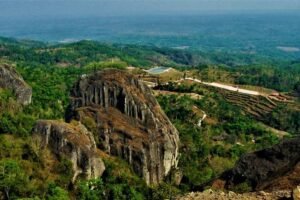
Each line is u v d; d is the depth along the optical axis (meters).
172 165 114.69
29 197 79.25
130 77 123.94
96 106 119.06
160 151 112.00
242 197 39.97
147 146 110.00
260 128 195.38
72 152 94.38
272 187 60.19
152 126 114.38
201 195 40.94
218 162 127.50
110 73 123.94
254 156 77.12
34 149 94.38
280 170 69.44
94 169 95.75
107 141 110.44
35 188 83.06
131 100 116.94
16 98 146.25
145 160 108.56
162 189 95.19
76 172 93.25
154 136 112.62
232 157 135.00
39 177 88.06
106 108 117.94
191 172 113.94
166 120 121.38
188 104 197.50
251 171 74.81
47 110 152.62
